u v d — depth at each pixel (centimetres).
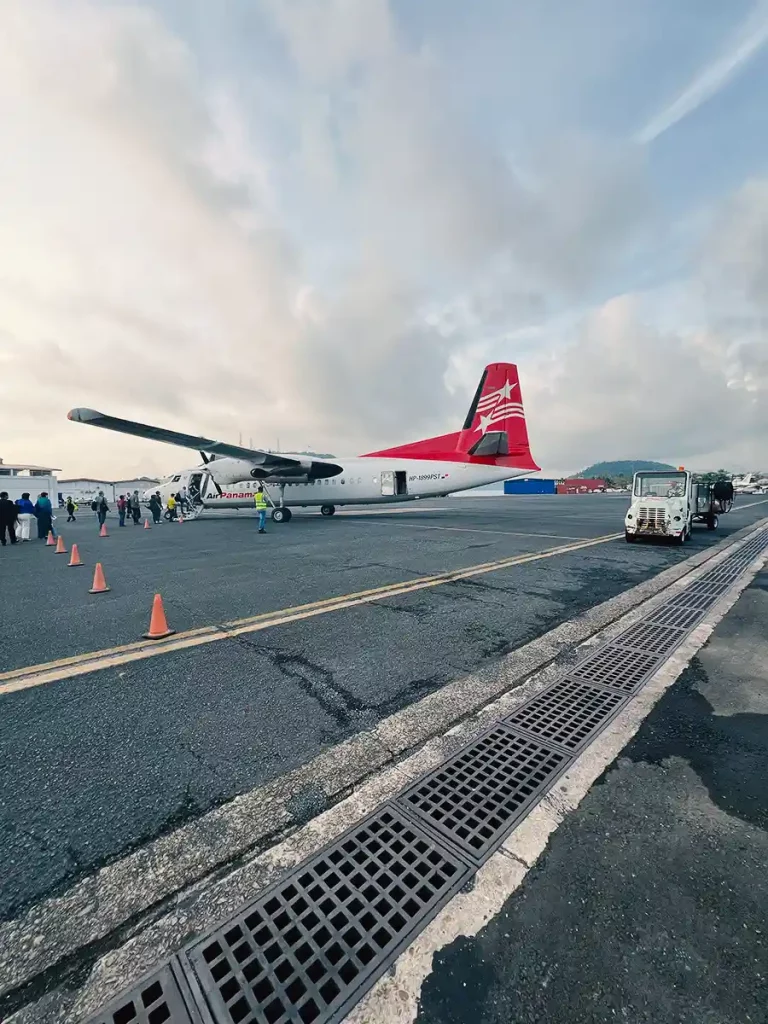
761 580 678
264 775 243
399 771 244
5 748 271
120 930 158
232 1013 131
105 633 488
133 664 397
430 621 502
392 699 326
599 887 168
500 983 136
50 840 199
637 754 255
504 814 211
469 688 341
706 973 137
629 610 532
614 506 3158
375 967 143
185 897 171
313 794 227
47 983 141
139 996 137
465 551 1009
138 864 186
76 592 690
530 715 300
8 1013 132
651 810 209
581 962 142
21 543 1530
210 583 731
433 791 227
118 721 301
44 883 177
